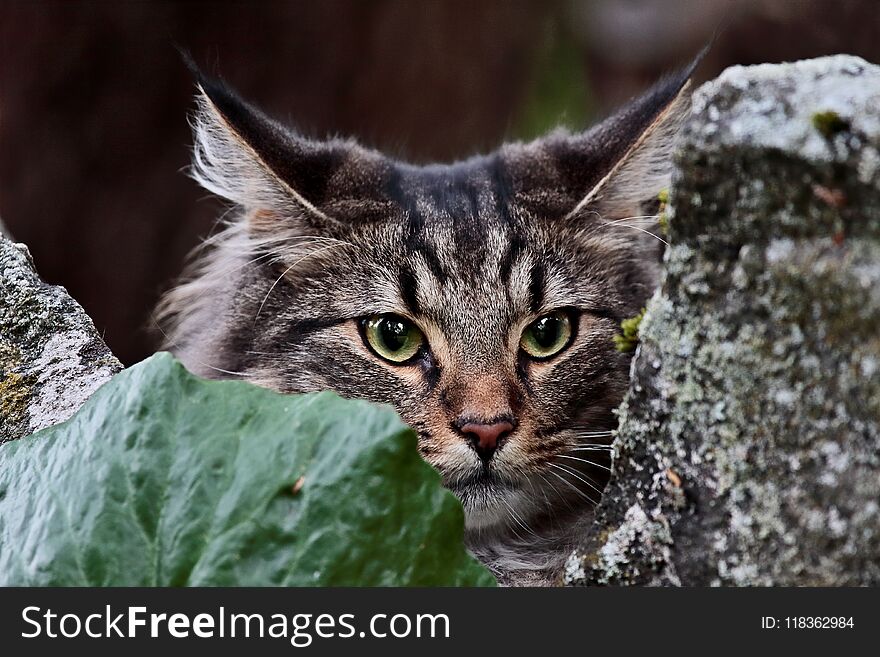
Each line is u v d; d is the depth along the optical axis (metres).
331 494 2.27
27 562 2.33
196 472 2.35
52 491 2.41
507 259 3.77
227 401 2.43
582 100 9.09
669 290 2.33
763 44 7.09
